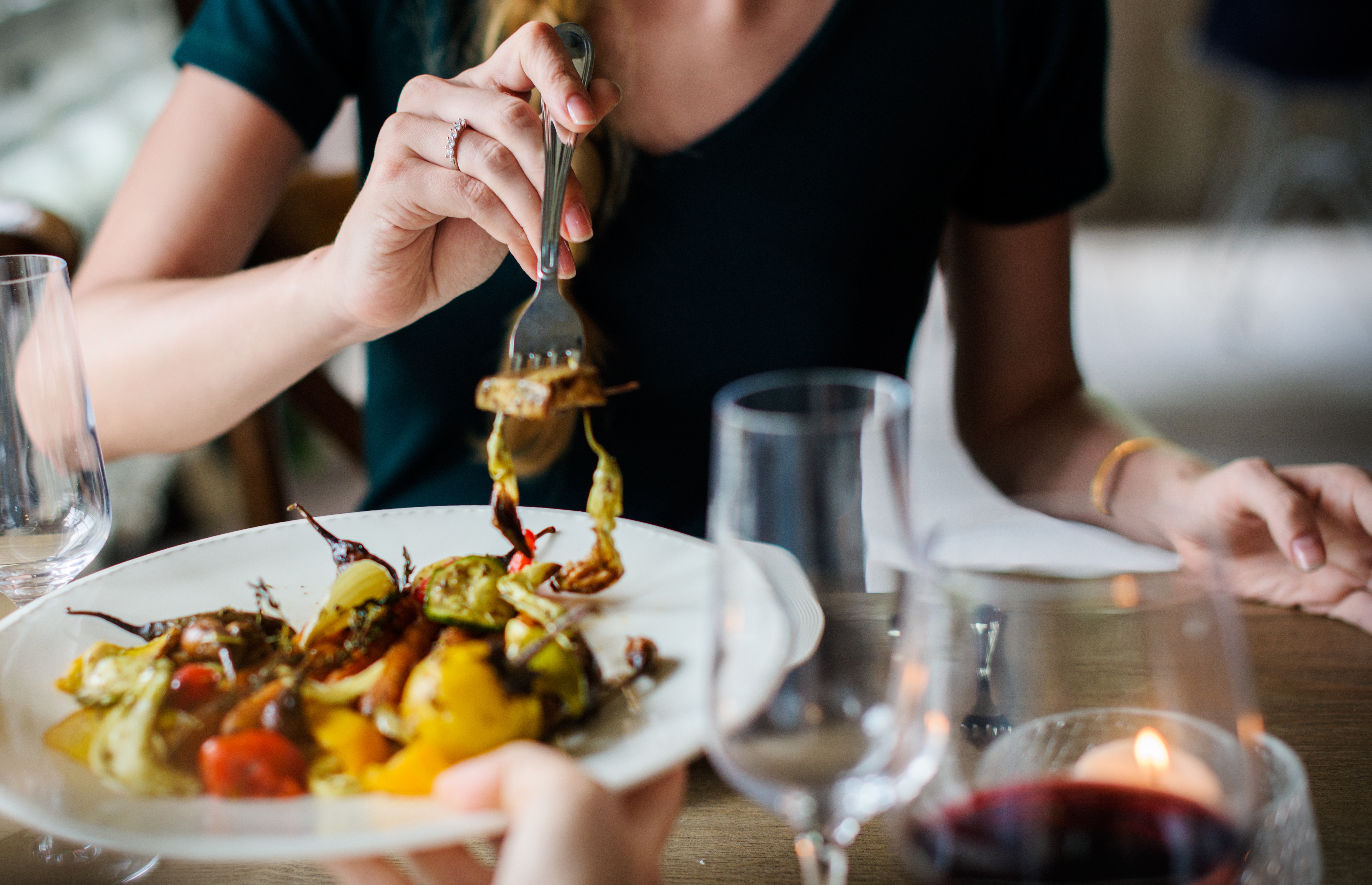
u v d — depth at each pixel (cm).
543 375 79
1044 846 57
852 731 59
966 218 133
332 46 116
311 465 310
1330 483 90
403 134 85
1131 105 576
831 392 66
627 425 118
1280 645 86
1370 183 559
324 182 137
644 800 67
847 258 117
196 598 82
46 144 243
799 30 115
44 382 79
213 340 99
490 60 85
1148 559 63
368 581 76
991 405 130
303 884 70
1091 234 583
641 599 81
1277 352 416
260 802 65
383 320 93
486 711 67
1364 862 69
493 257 92
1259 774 65
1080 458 119
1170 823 57
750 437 59
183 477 268
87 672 73
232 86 113
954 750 62
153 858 72
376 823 63
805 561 59
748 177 115
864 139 116
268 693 68
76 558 81
